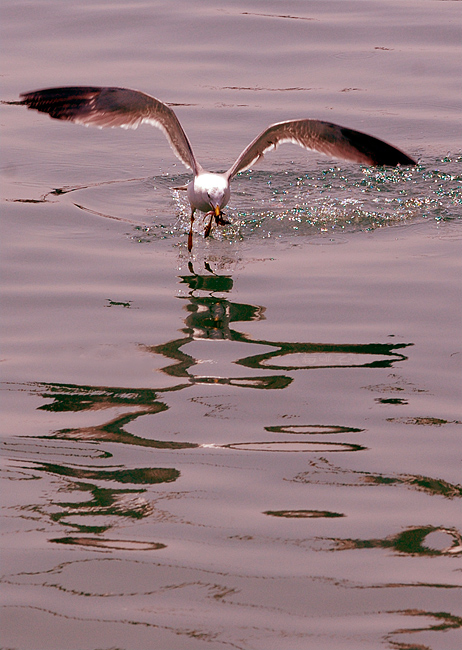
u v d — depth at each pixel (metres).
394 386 9.81
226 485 8.09
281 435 8.90
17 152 18.48
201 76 22.53
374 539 7.33
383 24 26.48
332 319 11.51
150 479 8.17
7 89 21.33
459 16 27.19
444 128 19.77
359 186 17.12
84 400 9.59
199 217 15.58
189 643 6.21
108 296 12.30
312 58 23.84
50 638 6.27
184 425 9.10
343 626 6.38
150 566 7.00
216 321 11.51
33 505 7.79
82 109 13.26
